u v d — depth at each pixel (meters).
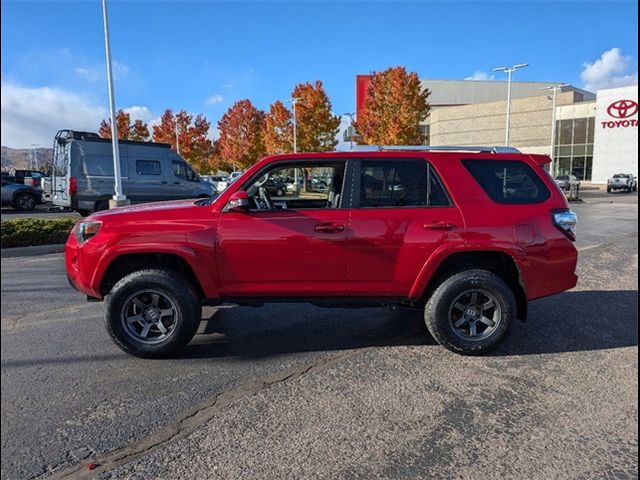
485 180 4.32
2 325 5.13
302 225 4.14
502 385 3.70
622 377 3.83
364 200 4.23
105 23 13.66
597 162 46.16
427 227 4.16
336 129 38.72
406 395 3.53
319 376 3.87
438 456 2.76
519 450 2.82
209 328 5.08
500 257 4.37
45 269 8.09
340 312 5.68
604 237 12.38
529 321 5.30
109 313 4.09
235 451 2.82
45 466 2.67
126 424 3.12
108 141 15.16
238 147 42.62
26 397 3.48
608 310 5.73
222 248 4.12
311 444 2.89
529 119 51.25
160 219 4.14
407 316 5.51
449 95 77.81
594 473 2.60
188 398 3.48
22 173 31.41
